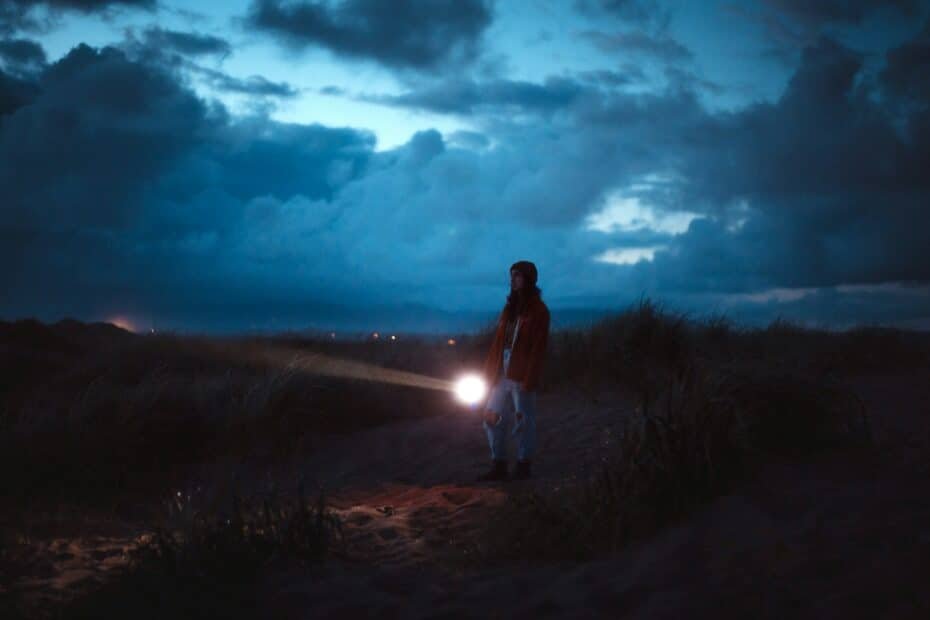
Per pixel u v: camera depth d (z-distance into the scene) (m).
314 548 4.35
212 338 11.95
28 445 6.61
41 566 4.31
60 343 14.77
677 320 10.38
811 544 3.63
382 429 9.05
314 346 12.02
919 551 3.38
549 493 5.22
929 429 6.00
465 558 4.36
